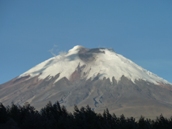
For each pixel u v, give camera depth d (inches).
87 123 5310.0
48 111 5600.4
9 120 4753.9
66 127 5128.0
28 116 4982.8
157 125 6028.5
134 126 5561.0
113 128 5570.9
